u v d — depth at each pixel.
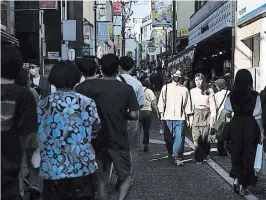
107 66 5.04
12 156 3.50
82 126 3.84
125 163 5.10
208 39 20.52
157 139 12.98
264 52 13.87
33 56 21.48
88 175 3.83
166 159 9.77
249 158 6.45
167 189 7.12
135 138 6.18
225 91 9.48
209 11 20.84
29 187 5.07
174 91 9.02
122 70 6.80
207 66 24.91
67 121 3.81
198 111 9.14
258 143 6.47
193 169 8.69
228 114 6.87
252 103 6.42
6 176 3.46
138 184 7.44
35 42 21.36
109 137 5.00
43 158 3.79
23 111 3.55
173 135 9.12
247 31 15.84
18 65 3.64
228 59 22.45
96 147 5.02
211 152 10.56
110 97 4.98
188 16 38.34
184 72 22.55
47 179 3.77
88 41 37.69
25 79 5.27
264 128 6.45
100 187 5.07
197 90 9.27
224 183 7.50
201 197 6.63
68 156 3.76
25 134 3.57
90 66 5.67
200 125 9.13
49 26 24.81
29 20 21.16
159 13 34.12
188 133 13.42
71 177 3.73
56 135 3.78
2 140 3.46
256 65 16.59
